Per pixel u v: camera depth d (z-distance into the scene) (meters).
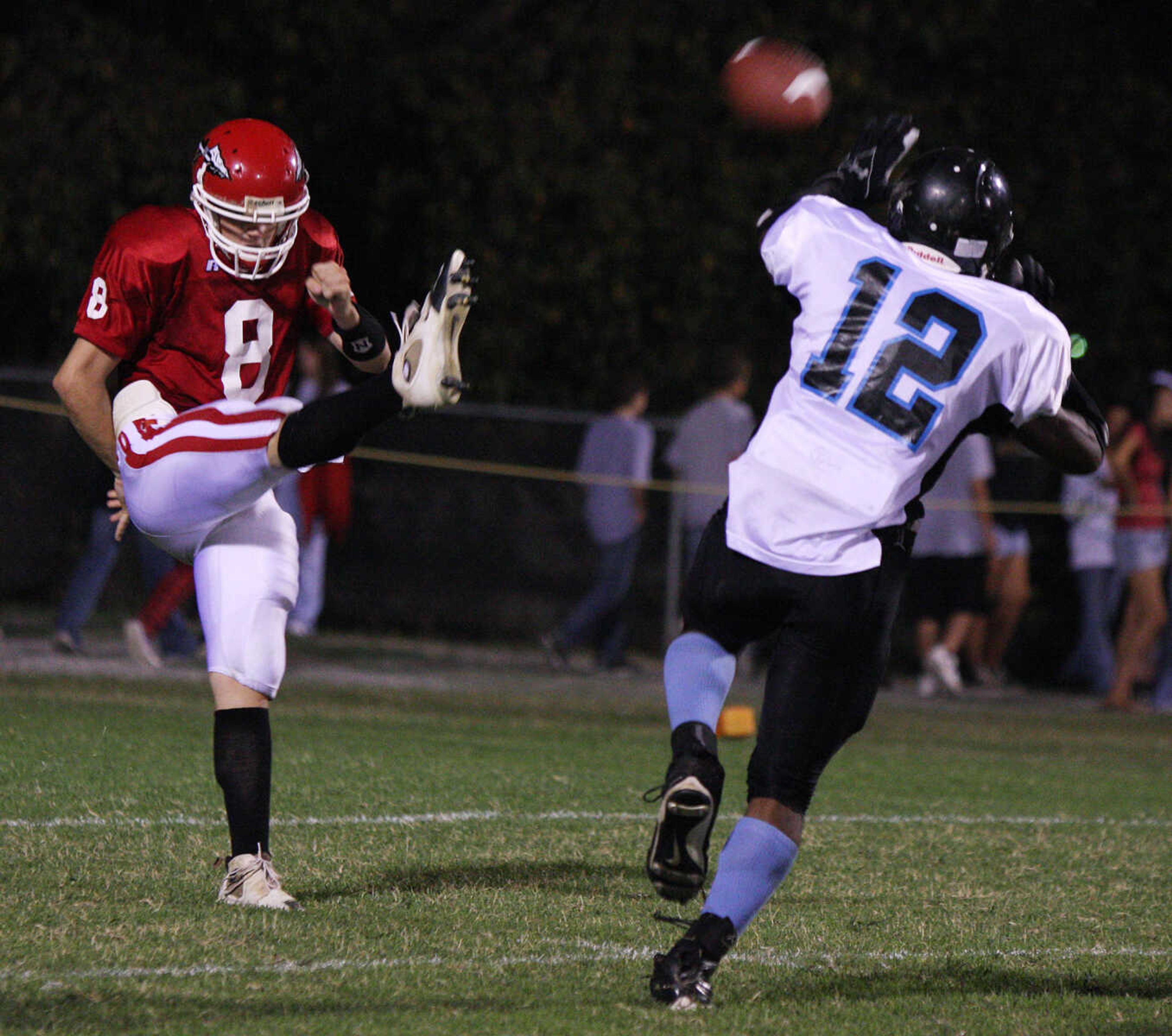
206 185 17.72
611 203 64.44
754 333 67.75
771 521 15.13
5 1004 13.89
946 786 32.28
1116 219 69.56
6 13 64.56
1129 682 50.88
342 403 16.45
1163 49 72.56
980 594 51.38
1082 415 16.14
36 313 65.50
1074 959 17.73
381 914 18.02
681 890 14.79
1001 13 69.44
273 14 65.06
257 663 18.11
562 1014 14.45
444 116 64.50
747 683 52.31
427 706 41.72
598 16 67.62
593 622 52.84
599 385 66.31
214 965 15.49
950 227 15.52
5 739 28.91
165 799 23.94
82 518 59.62
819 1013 15.00
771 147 67.50
